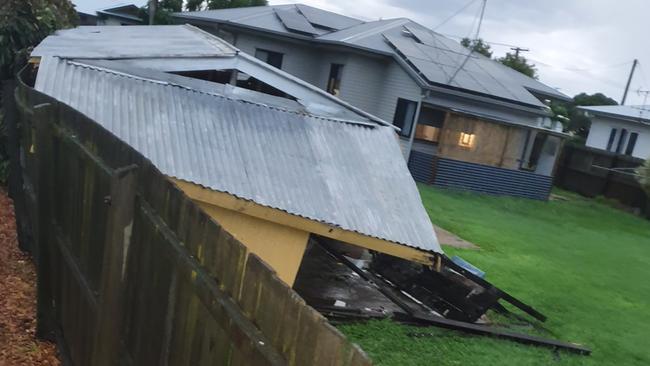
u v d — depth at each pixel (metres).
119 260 2.77
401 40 22.09
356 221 6.08
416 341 6.45
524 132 20.62
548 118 22.28
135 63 7.32
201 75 8.47
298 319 1.59
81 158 3.36
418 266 8.45
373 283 7.80
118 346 2.93
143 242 2.82
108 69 6.79
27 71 6.91
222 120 6.62
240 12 23.17
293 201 5.89
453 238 12.84
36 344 4.07
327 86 22.14
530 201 20.73
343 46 20.56
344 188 6.45
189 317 2.30
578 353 7.38
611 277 12.24
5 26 8.54
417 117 19.59
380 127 7.92
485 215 16.48
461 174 19.58
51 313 4.14
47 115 3.92
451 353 6.35
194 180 5.45
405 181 7.05
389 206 6.54
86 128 3.34
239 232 5.78
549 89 24.83
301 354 1.57
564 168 27.69
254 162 6.20
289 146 6.69
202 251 2.23
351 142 7.28
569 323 8.56
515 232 15.01
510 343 7.11
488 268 10.84
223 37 21.91
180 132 6.12
